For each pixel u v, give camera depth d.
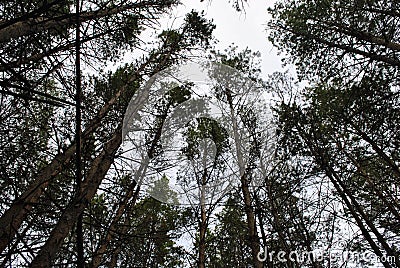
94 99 6.48
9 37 3.75
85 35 2.84
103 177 5.00
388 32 7.15
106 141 5.64
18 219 4.61
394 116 6.94
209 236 9.95
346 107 7.52
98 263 5.45
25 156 4.52
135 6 5.79
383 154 7.72
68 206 3.47
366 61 7.05
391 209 7.83
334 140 8.70
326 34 8.22
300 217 7.48
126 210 6.52
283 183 7.65
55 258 3.45
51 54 2.92
